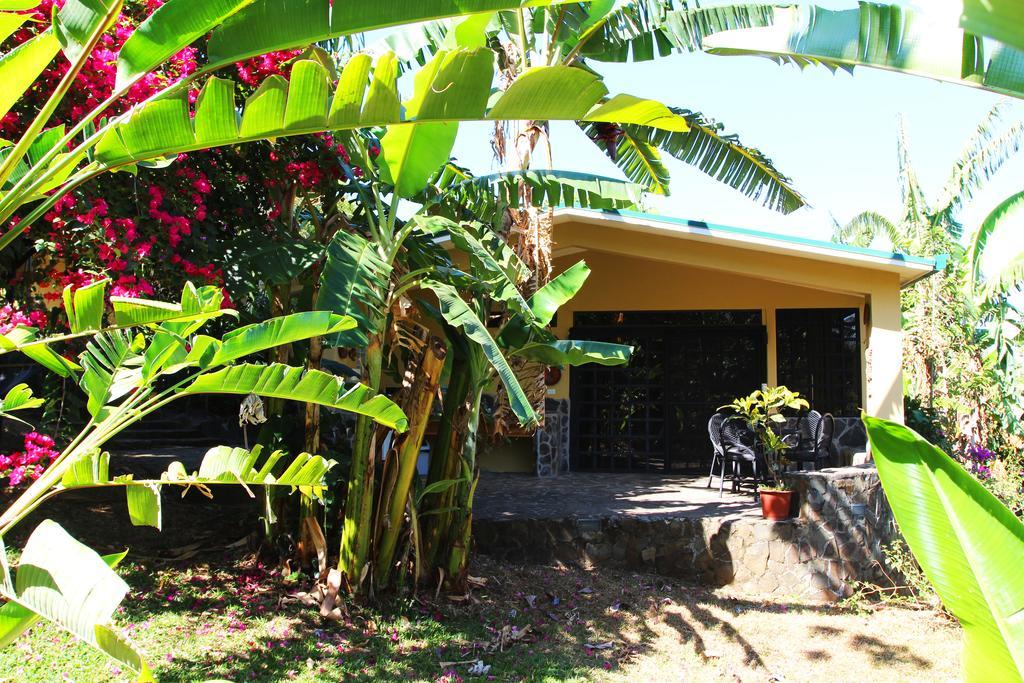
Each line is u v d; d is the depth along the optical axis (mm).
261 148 6395
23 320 3982
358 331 5035
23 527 6938
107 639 1678
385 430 6766
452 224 5621
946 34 2176
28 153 2977
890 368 9578
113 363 3223
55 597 1761
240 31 2299
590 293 12273
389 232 5754
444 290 5484
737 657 5867
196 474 2979
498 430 7000
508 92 2291
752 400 7879
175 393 2969
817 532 7359
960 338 13188
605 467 12109
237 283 5664
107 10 2340
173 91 2414
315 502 6461
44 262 5512
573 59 7133
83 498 8102
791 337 11742
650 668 5598
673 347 12148
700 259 10086
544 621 6336
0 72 2381
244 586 6398
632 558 7625
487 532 7746
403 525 6457
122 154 2465
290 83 2305
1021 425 13203
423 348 6281
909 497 2236
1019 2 1636
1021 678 2010
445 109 2369
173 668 4840
